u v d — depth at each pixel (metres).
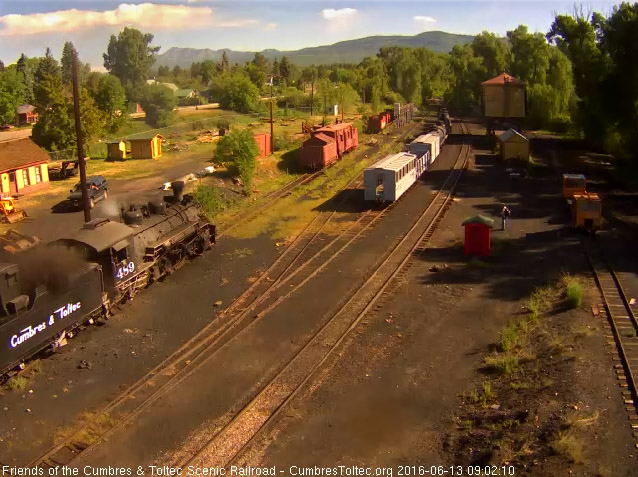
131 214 23.81
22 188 40.72
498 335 18.81
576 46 61.78
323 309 21.33
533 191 40.53
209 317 21.02
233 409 15.12
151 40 125.75
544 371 15.75
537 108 80.56
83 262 19.73
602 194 38.59
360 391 15.77
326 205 37.66
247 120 90.06
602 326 18.23
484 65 115.38
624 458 11.69
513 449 12.48
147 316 21.14
